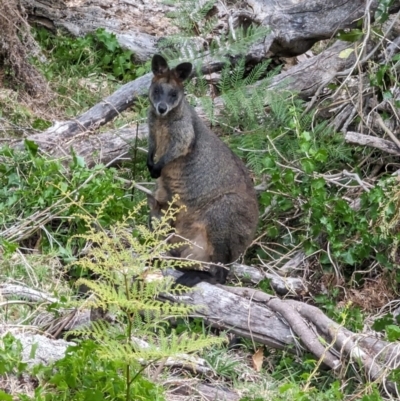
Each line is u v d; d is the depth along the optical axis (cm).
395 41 1415
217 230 1164
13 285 1039
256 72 1440
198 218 1173
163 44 1507
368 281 1190
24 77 1575
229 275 1188
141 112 1428
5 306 998
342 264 1212
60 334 967
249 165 1360
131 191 1316
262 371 991
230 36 1477
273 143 1345
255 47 1527
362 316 1105
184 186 1176
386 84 1383
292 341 995
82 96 1608
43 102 1562
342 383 945
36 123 1473
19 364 840
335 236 1191
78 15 1817
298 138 1288
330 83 1437
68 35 1800
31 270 1091
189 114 1191
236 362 978
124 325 922
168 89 1185
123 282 780
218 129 1448
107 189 1220
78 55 1730
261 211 1295
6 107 1507
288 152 1360
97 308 924
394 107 1320
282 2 1653
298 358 995
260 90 1398
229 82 1463
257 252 1268
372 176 1348
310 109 1429
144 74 1650
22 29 1631
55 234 1189
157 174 1186
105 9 1883
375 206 1199
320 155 1248
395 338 967
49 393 806
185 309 752
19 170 1272
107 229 1183
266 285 1156
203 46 1521
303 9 1511
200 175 1173
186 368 933
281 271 1222
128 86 1473
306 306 1010
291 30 1509
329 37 1515
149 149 1214
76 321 973
